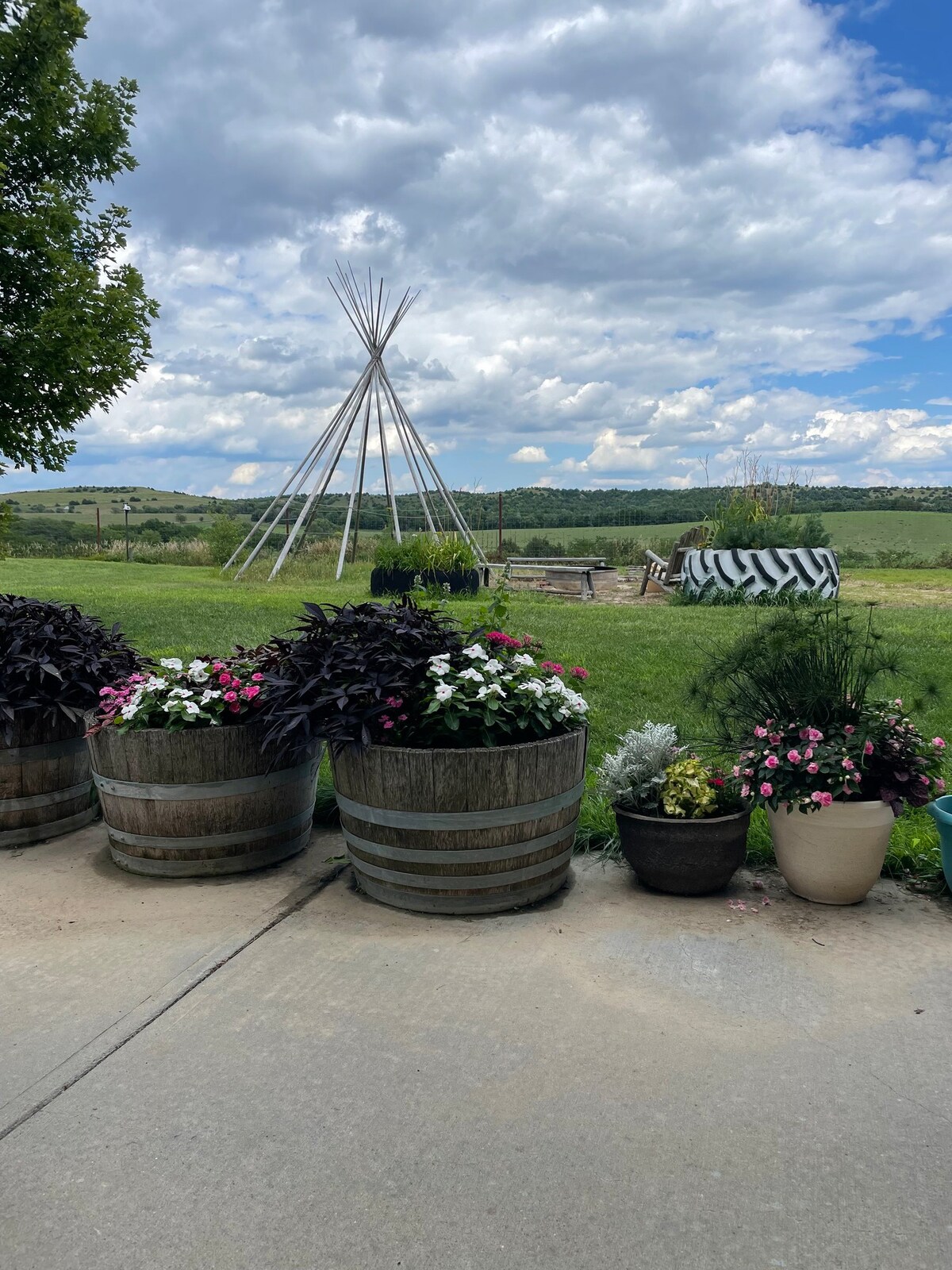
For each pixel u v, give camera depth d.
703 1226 1.76
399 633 3.53
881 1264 1.67
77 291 8.59
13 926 3.22
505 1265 1.67
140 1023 2.53
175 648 8.63
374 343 20.11
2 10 9.20
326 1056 2.37
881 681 6.41
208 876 3.71
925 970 2.83
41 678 4.05
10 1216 1.80
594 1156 1.96
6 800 4.08
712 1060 2.33
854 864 3.27
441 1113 2.12
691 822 3.34
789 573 13.17
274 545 24.42
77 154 9.77
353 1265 1.67
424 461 20.28
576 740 3.42
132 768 3.60
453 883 3.25
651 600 14.91
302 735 3.37
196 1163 1.95
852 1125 2.07
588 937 3.10
